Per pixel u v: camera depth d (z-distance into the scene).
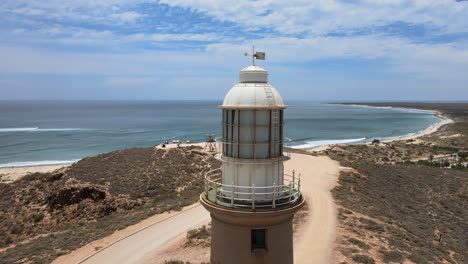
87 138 115.12
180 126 155.50
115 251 23.17
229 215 8.56
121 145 101.19
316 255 21.25
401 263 20.92
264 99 8.70
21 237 31.64
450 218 34.81
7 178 58.91
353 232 25.16
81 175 42.28
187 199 35.41
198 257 21.25
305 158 54.88
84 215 34.22
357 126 164.62
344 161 53.81
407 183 44.34
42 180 42.28
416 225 30.97
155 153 51.53
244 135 8.84
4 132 131.25
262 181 8.85
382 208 33.22
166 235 25.55
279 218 8.68
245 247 8.69
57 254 23.20
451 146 94.50
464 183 46.22
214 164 48.34
